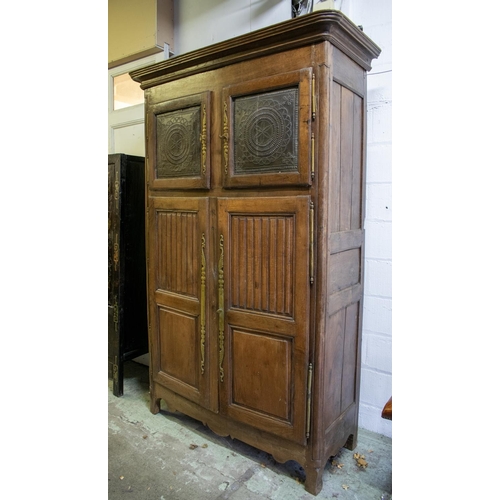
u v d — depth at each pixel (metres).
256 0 2.03
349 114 1.47
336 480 1.50
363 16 1.73
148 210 1.88
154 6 2.29
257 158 1.44
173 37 2.40
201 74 1.60
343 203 1.46
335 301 1.43
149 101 1.82
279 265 1.42
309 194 1.34
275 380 1.47
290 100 1.35
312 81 1.29
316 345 1.37
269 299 1.46
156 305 1.90
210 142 1.59
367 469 1.57
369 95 1.74
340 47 1.35
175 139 1.72
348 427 1.63
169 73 1.70
